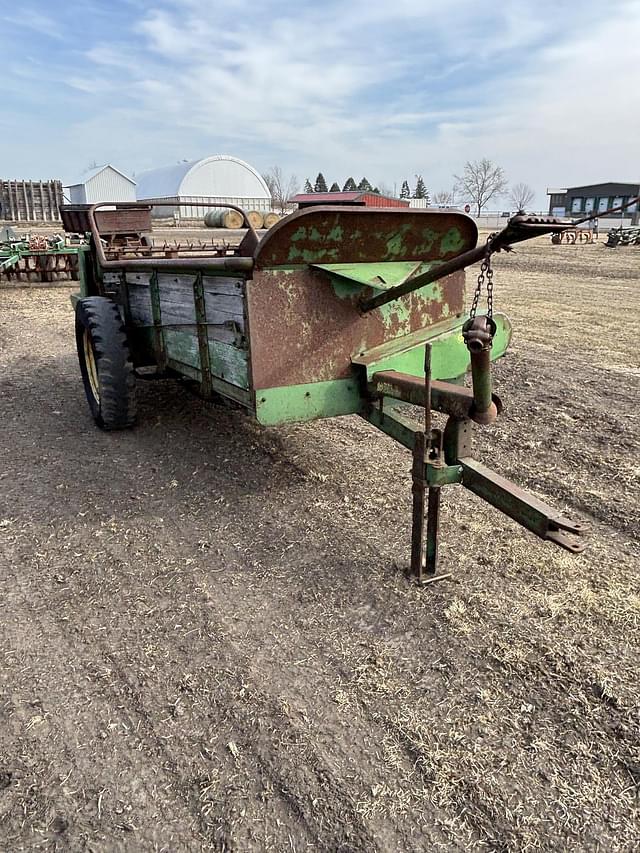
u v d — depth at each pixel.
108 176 58.03
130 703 2.31
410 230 3.27
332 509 3.72
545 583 2.95
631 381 6.12
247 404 3.31
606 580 2.96
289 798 1.94
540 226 2.07
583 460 4.30
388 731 2.17
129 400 4.76
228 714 2.25
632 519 3.51
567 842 1.80
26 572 3.12
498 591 2.90
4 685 2.39
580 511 3.65
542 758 2.06
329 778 2.00
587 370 6.58
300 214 2.88
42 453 4.61
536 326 9.26
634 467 4.16
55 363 7.42
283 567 3.14
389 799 1.93
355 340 3.42
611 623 2.67
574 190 66.06
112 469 4.33
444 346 3.56
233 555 3.26
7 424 5.23
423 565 3.09
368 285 3.22
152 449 4.68
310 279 3.21
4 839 1.83
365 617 2.75
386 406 3.48
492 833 1.83
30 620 2.76
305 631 2.67
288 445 4.71
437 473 2.75
